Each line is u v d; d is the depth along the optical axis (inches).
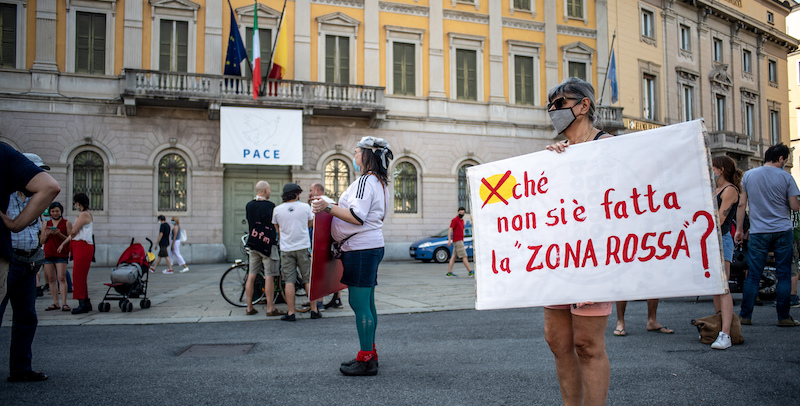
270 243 273.6
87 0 724.0
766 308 283.0
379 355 181.5
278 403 128.3
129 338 215.5
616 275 91.7
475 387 140.1
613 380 145.6
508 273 99.7
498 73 907.4
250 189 792.3
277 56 781.3
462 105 887.7
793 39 1390.3
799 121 1641.2
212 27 770.8
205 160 759.7
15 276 145.2
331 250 167.0
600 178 94.7
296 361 173.5
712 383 141.9
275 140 754.2
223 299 344.2
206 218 756.6
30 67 701.3
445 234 815.1
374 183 163.3
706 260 87.7
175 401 130.3
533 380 145.9
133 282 287.9
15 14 700.7
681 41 1133.7
